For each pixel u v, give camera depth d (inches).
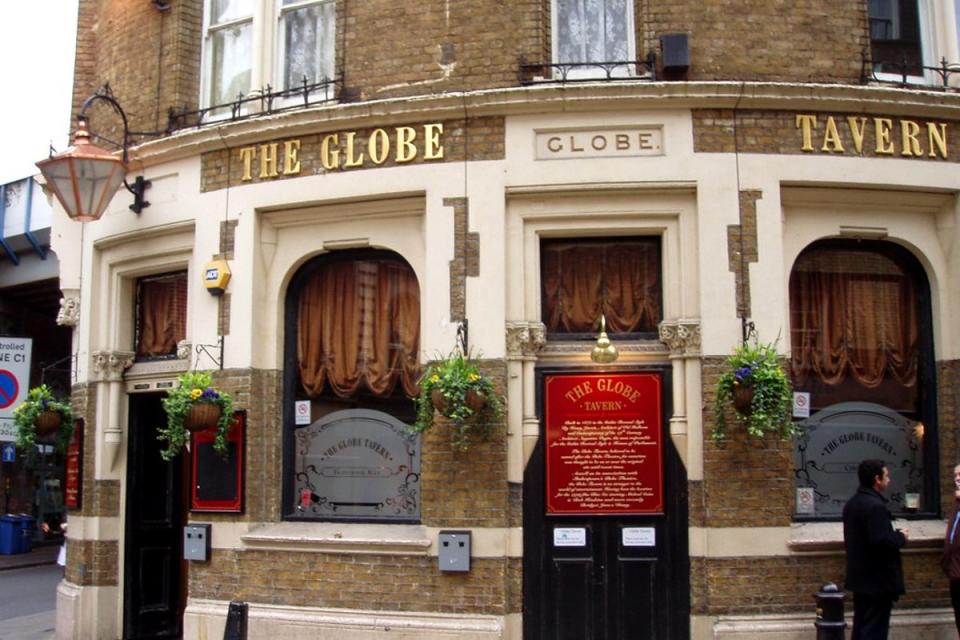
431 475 369.7
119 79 476.1
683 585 361.1
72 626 442.6
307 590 382.3
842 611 324.5
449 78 393.1
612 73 395.9
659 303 384.8
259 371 406.9
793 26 390.0
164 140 430.6
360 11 409.1
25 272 944.9
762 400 341.1
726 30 386.6
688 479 364.2
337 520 398.0
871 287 400.5
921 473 392.5
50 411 458.0
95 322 465.1
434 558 367.6
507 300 375.9
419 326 401.7
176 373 440.5
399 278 407.2
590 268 390.0
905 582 367.6
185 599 462.3
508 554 362.6
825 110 380.5
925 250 394.6
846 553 339.9
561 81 382.6
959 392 385.1
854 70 391.5
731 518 357.1
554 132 378.9
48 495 1133.1
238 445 398.3
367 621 369.7
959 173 389.4
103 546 448.1
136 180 445.7
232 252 412.5
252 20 452.1
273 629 381.1
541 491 369.4
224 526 398.9
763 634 349.7
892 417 393.7
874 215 391.9
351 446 404.2
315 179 398.9
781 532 358.0
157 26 462.9
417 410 389.1
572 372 374.3
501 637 355.3
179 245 436.5
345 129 396.5
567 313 387.5
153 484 464.4
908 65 410.6
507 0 391.5
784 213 385.4
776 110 378.6
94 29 520.1
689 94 371.2
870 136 383.9
